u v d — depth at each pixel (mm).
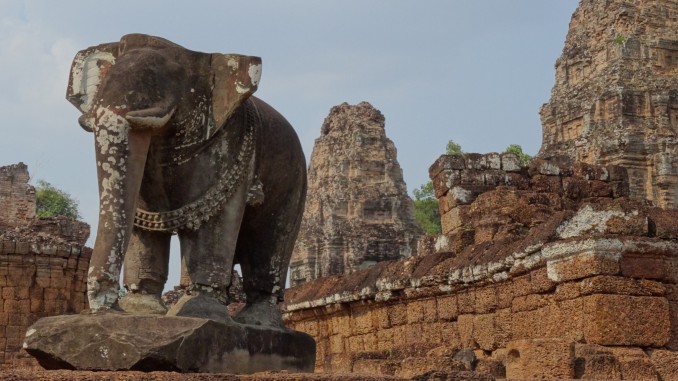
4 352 26531
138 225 6645
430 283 13406
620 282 9531
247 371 6496
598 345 9180
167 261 6852
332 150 55000
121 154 6023
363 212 52781
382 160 54156
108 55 6660
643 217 9883
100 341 5723
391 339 14469
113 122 6027
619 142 41594
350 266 51125
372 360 10578
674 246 9750
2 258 26938
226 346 6273
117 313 5914
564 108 44969
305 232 53406
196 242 6625
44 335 5797
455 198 16172
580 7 46125
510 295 11625
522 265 11000
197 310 6395
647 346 9422
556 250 10109
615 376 8664
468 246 14305
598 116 42969
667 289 9672
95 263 5941
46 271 27312
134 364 5688
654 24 43500
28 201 39906
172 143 6477
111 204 5988
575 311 9828
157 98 6164
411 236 52750
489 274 11906
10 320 26766
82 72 6688
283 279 7801
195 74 6566
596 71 44188
